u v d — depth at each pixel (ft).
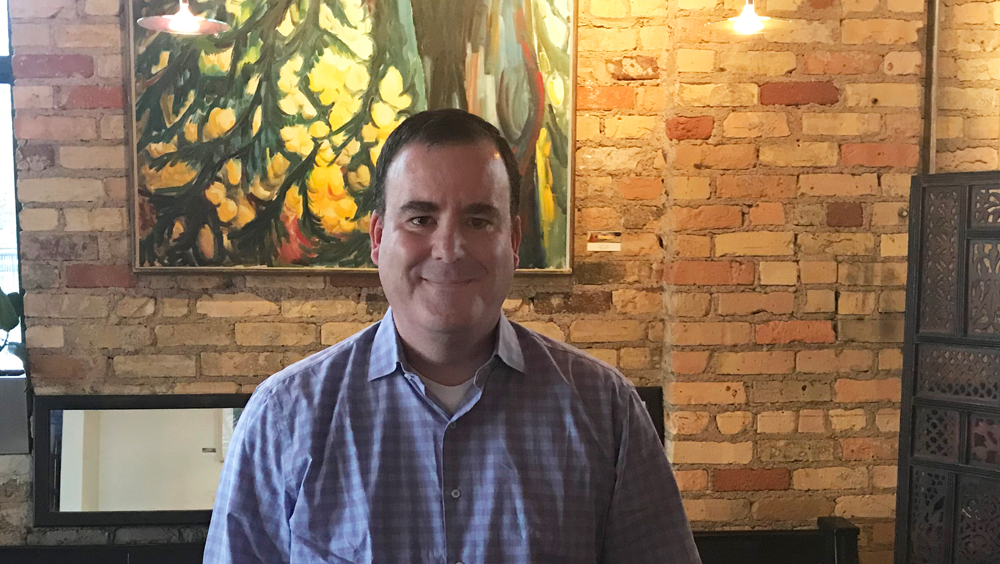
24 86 7.87
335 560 3.63
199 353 8.20
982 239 6.60
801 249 8.07
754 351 8.11
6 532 8.17
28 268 7.98
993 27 7.98
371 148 8.06
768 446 8.17
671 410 8.17
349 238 8.12
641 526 3.92
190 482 8.18
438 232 3.65
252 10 7.88
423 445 3.77
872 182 8.05
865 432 8.22
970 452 6.81
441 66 8.03
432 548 3.67
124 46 7.89
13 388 8.09
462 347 3.84
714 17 7.90
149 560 8.06
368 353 3.98
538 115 8.10
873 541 8.29
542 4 8.03
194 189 7.95
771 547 8.14
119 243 8.05
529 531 3.65
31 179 7.93
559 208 8.20
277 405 3.84
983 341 6.62
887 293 8.14
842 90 7.98
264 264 8.06
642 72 8.26
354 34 7.97
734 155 7.98
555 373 3.96
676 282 8.05
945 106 8.02
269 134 7.97
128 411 8.13
